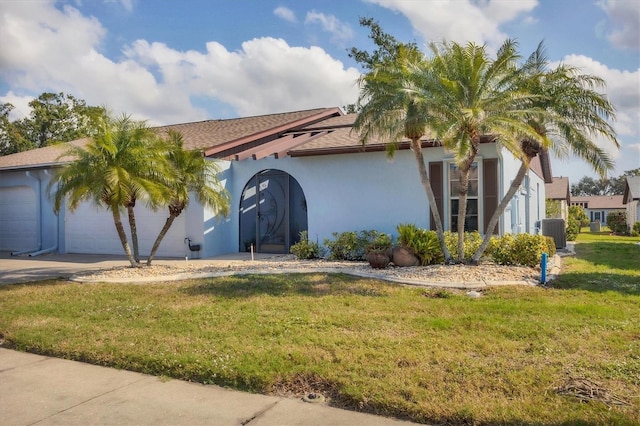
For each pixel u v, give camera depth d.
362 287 8.93
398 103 9.82
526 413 3.65
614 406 3.77
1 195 19.70
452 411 3.71
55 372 5.00
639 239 24.48
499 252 11.11
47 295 8.82
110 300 8.25
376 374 4.48
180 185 11.65
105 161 10.62
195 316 6.91
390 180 13.76
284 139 17.27
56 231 17.80
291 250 14.42
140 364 5.04
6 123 34.78
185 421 3.80
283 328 6.13
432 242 11.34
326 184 14.65
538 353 5.02
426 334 5.77
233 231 16.48
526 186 17.19
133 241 12.45
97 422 3.81
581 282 9.16
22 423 3.81
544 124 9.84
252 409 4.01
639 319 6.37
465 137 9.41
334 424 3.70
